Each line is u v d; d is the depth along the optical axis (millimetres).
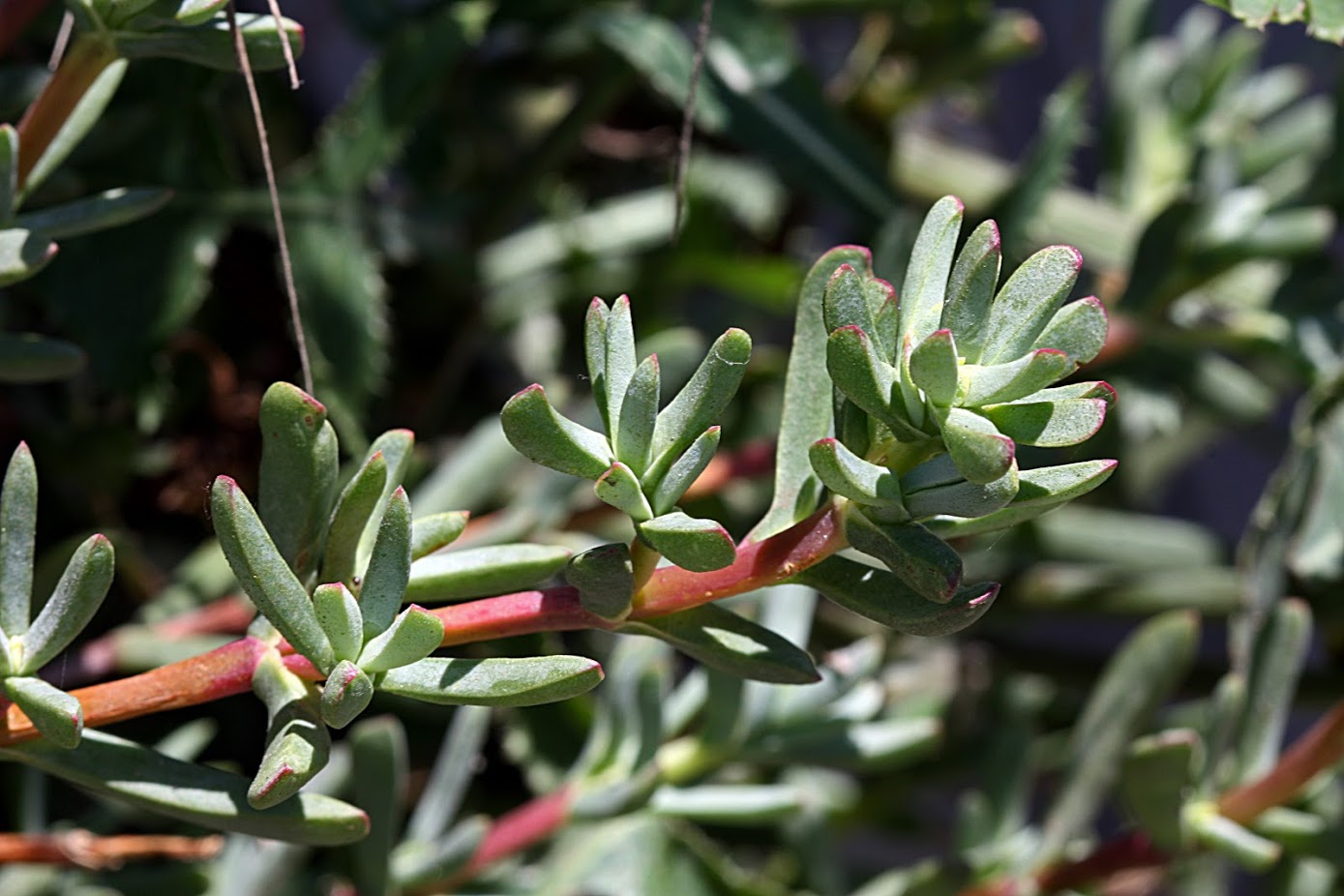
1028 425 516
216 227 737
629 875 732
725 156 1099
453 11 790
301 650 521
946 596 513
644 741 656
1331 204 908
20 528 536
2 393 796
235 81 801
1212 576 975
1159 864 684
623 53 835
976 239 513
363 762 633
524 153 960
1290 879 789
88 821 702
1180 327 900
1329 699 892
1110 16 1136
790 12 946
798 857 848
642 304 1021
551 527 780
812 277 549
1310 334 887
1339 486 785
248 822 535
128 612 822
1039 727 1016
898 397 518
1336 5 618
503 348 1041
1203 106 1077
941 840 1012
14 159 564
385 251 854
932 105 1335
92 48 562
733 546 514
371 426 904
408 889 661
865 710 679
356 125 772
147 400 714
